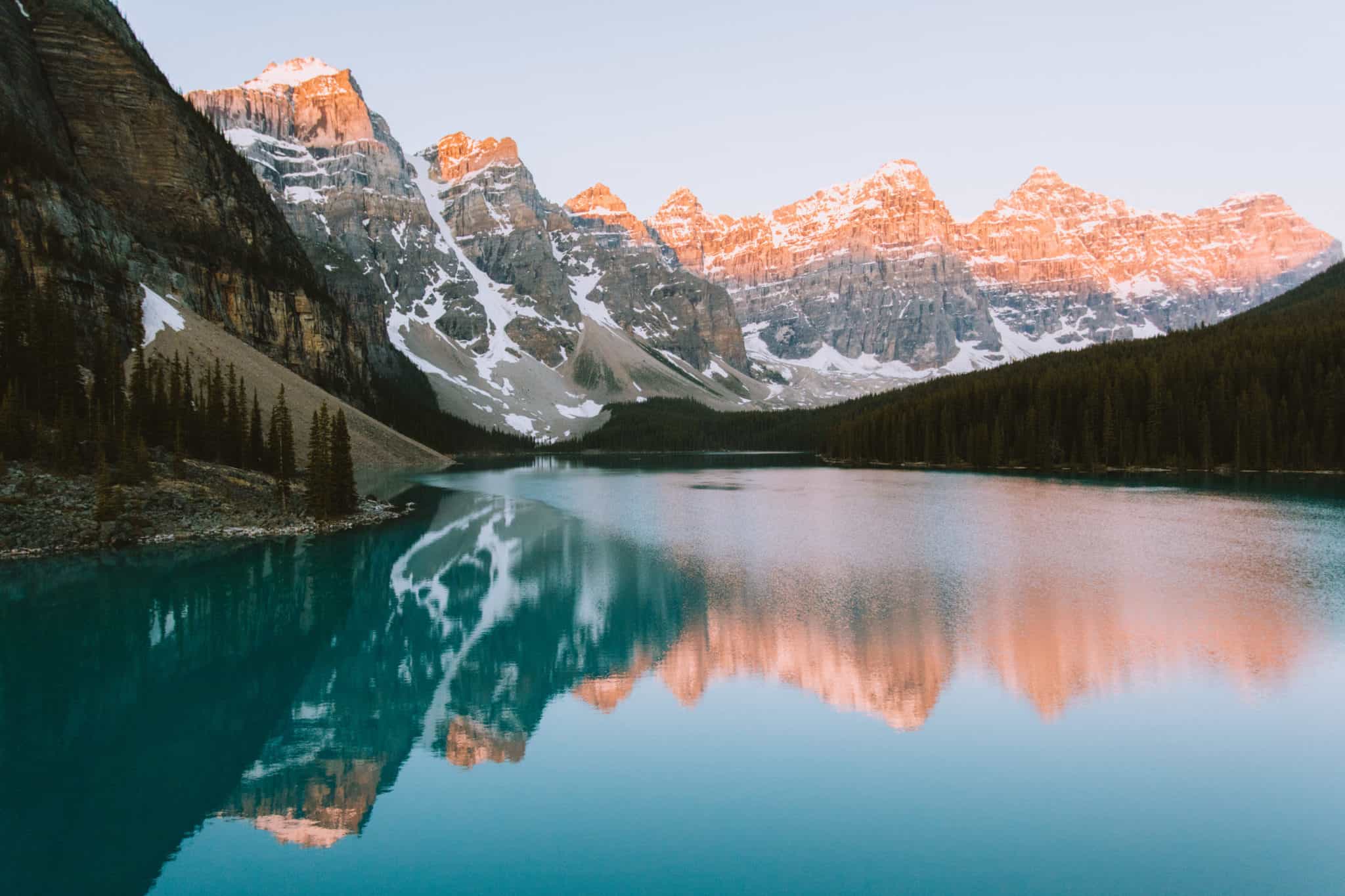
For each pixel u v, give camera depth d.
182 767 27.55
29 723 31.23
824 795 25.39
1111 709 31.58
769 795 25.45
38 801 25.33
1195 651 38.31
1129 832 23.19
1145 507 92.19
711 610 47.03
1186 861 21.83
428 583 55.16
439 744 29.31
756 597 50.22
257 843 22.94
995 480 134.12
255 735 30.17
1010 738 29.17
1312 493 105.00
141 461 71.38
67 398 73.88
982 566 58.81
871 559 62.09
